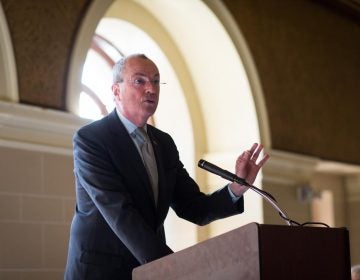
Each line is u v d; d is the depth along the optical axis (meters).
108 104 10.70
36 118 7.68
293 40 12.52
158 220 4.76
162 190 4.84
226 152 11.39
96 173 4.57
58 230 7.95
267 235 3.49
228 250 3.53
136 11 10.80
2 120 7.38
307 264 3.69
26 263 7.58
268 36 11.89
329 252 3.86
